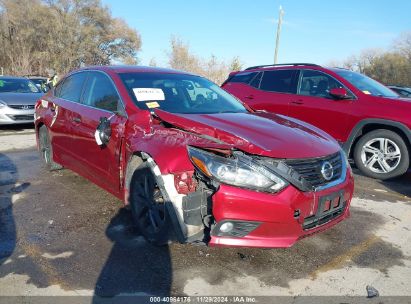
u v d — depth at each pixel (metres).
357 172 6.27
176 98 4.18
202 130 3.28
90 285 2.85
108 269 3.06
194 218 3.02
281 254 3.39
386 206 4.74
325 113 6.32
